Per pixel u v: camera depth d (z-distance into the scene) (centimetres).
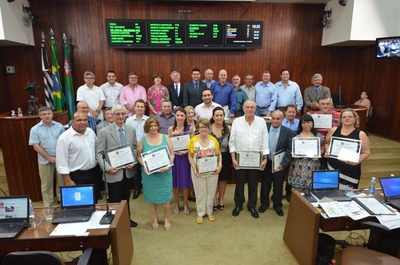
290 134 327
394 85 565
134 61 571
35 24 527
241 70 603
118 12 545
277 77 616
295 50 610
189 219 338
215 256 268
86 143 286
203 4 561
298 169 326
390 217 218
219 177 342
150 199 297
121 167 280
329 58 626
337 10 557
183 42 543
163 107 370
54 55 507
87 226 209
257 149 324
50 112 346
